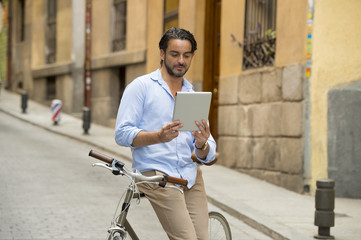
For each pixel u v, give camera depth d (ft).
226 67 43.60
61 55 79.20
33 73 87.71
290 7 35.22
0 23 105.09
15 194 29.86
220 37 45.96
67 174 36.70
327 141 33.60
